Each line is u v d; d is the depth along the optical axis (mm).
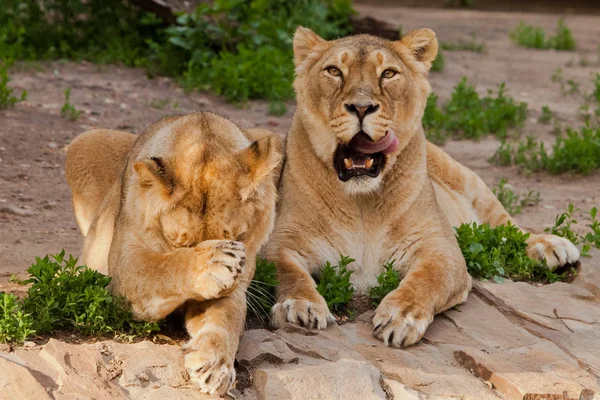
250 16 24500
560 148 18781
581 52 35219
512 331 9961
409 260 10820
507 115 22016
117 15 25703
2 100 19141
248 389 8172
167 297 8242
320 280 10453
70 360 7805
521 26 38906
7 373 7355
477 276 11445
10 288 10016
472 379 8938
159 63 24203
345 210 10812
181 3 25188
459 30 39594
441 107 23203
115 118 19422
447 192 13094
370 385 8297
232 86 21938
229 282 7762
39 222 13523
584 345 9914
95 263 10297
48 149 17094
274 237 10773
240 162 8078
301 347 8891
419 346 9500
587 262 12078
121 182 10078
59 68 23156
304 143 11000
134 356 8117
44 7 25750
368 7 46000
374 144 10258
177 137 8555
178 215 7859
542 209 15836
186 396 7676
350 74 10461
